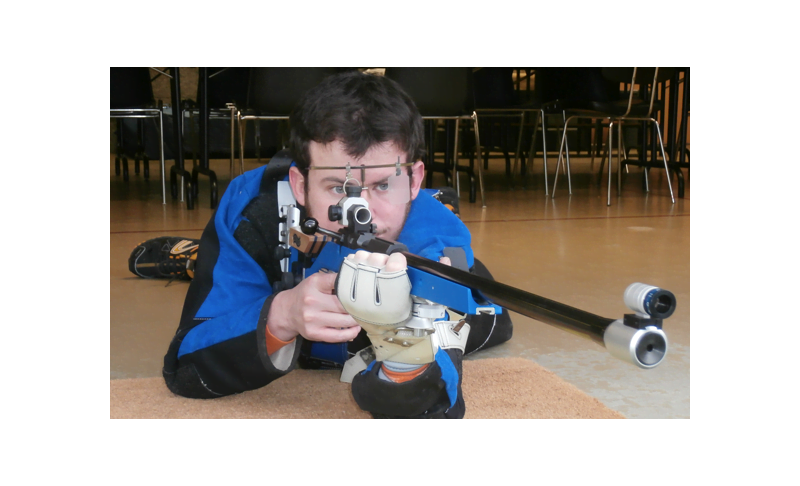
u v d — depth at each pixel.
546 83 4.71
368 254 0.85
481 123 6.45
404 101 1.10
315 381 1.34
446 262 0.91
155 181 5.48
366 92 1.07
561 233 3.17
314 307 1.02
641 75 4.13
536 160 7.77
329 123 1.04
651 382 1.36
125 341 1.60
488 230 3.25
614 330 0.54
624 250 2.76
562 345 1.63
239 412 1.16
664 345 0.54
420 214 1.23
